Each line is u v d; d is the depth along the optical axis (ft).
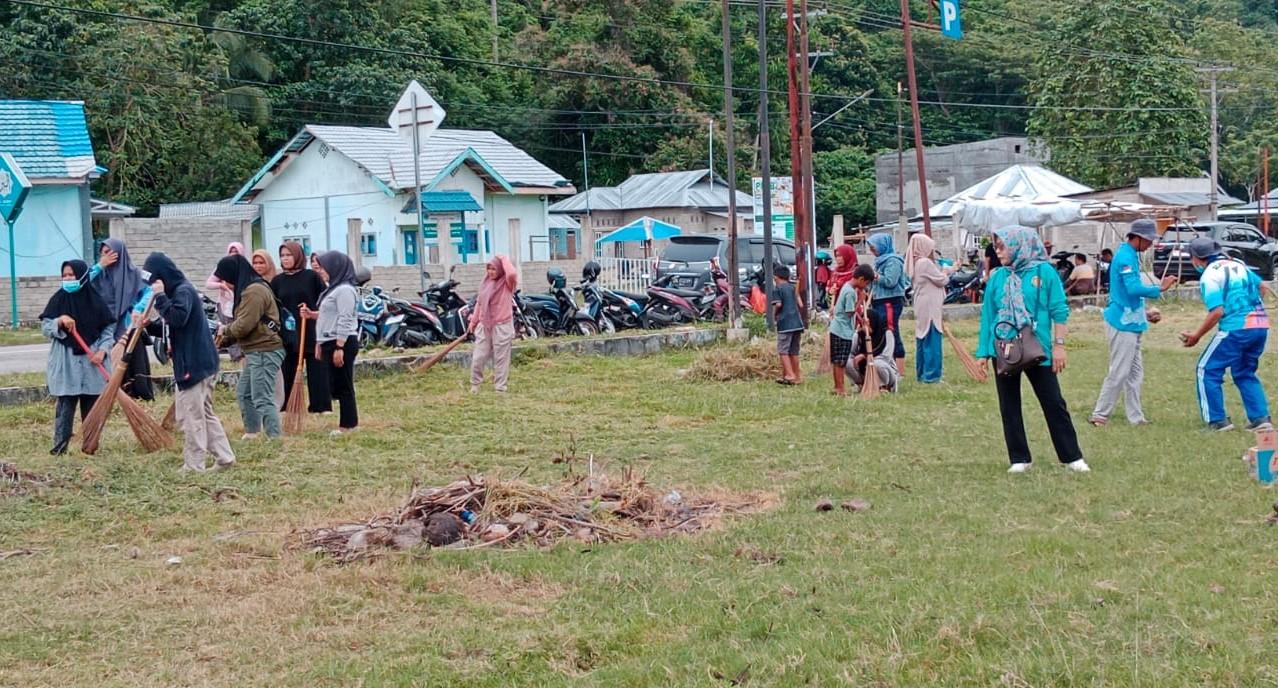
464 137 116.67
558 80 156.15
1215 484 25.75
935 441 32.71
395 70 142.00
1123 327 34.55
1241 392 33.71
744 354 48.57
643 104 160.97
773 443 33.09
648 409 40.29
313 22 139.54
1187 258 102.89
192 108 123.75
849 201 179.42
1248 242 123.44
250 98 131.03
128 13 121.39
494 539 21.94
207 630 17.48
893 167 178.40
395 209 105.50
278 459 30.68
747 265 88.43
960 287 87.86
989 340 27.76
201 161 126.62
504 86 157.89
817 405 40.16
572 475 27.32
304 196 111.75
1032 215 86.53
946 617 16.85
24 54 113.60
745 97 173.37
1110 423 35.32
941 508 24.04
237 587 19.57
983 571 19.35
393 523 22.74
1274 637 15.79
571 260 92.02
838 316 42.11
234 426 36.09
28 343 62.54
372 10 143.43
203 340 28.96
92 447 30.68
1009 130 194.39
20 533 23.49
